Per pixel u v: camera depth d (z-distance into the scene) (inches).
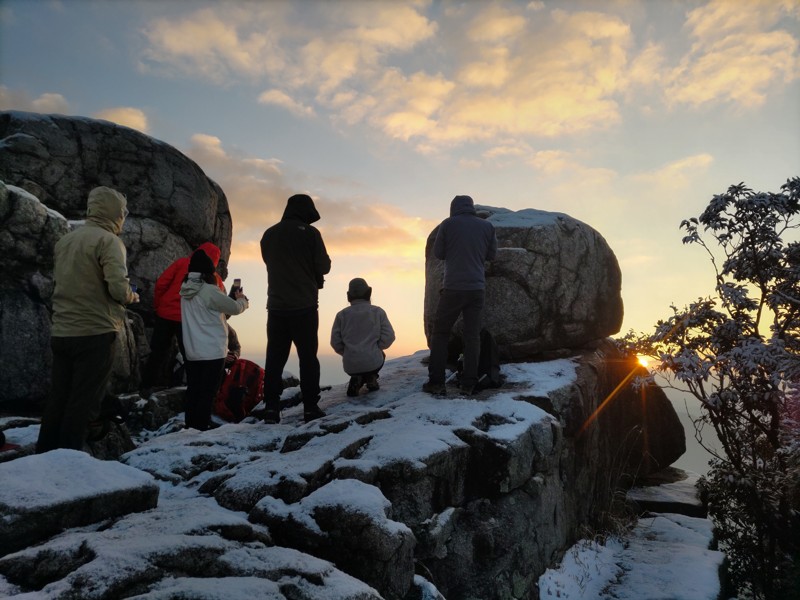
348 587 82.9
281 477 123.9
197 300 209.8
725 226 227.0
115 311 145.5
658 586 174.7
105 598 70.9
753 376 219.9
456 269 212.5
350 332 224.8
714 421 230.1
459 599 140.6
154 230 322.7
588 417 227.9
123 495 102.3
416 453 140.3
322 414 197.6
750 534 231.3
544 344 248.2
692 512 252.7
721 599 174.1
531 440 171.6
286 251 200.4
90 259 141.4
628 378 282.7
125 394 246.4
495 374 215.8
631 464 282.0
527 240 249.9
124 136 327.6
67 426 136.3
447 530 141.6
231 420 251.0
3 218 202.4
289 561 86.3
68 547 81.9
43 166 295.6
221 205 389.1
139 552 79.2
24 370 199.0
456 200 224.5
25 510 89.0
